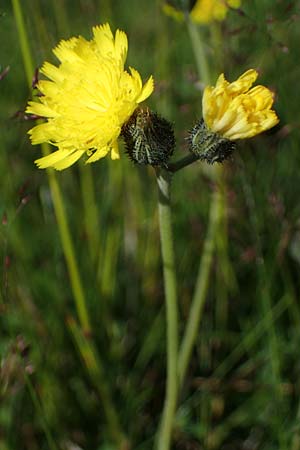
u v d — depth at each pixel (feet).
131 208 0.85
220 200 0.72
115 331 0.79
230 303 0.82
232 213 0.77
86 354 0.71
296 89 0.84
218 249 0.79
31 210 0.86
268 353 0.74
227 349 0.80
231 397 0.76
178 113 0.88
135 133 0.55
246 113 0.53
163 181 0.57
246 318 0.81
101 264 0.81
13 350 0.65
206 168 0.82
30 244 0.84
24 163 0.86
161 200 0.58
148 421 0.76
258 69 0.74
